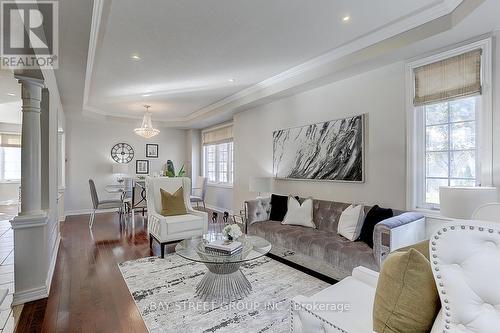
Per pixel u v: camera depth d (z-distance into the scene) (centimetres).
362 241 290
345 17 258
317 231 340
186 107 633
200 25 271
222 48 323
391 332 112
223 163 743
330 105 390
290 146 452
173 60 358
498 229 81
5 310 230
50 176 325
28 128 256
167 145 830
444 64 275
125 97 542
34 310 229
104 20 260
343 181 369
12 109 592
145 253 381
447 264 90
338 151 374
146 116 626
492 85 243
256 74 415
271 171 498
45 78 271
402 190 310
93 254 375
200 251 253
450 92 270
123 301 244
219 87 480
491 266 82
